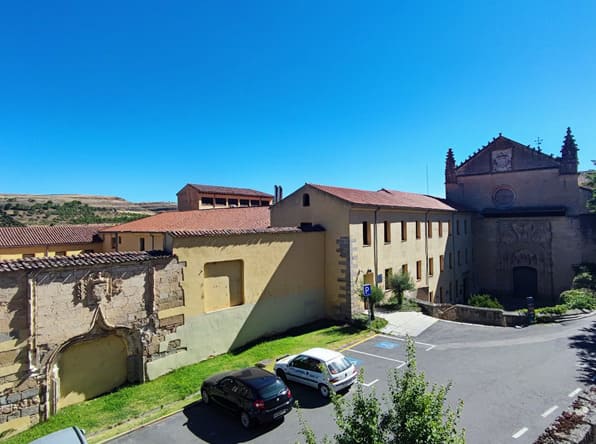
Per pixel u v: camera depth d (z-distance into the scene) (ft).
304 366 45.88
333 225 77.82
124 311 48.32
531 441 33.37
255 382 38.47
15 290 39.91
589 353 54.34
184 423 38.91
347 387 44.65
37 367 40.86
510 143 125.08
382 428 19.03
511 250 124.26
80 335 44.37
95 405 43.98
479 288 130.21
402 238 94.17
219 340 58.85
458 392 43.39
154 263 51.31
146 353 50.03
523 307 110.52
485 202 129.90
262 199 179.42
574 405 31.35
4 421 38.58
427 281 102.99
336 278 77.36
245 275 63.31
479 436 34.35
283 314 70.03
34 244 114.73
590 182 111.86
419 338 64.64
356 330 69.87
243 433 36.83
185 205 163.12
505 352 56.39
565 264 114.11
